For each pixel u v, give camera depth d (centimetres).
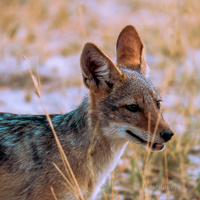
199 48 2052
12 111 1566
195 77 1669
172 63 1852
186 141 1284
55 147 814
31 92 1738
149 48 2084
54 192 800
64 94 1545
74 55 2089
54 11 2678
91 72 801
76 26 2542
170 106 1495
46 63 1958
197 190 1080
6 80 1812
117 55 934
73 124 836
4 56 1992
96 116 812
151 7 2892
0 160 806
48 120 790
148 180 1134
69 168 781
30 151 813
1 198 815
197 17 2075
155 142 792
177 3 2105
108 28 2498
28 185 804
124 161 1176
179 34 2027
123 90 808
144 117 798
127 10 2894
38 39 2259
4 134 829
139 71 896
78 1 2986
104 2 3047
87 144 816
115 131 807
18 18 2419
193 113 1434
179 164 1188
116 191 1067
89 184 834
